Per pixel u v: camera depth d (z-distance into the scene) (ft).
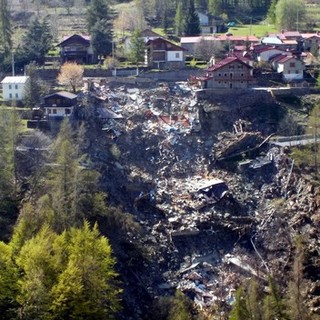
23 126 321.52
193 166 334.65
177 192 315.58
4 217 254.27
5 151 280.92
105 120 344.28
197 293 263.90
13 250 202.90
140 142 341.41
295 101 370.94
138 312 246.88
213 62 407.64
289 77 397.39
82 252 199.72
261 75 396.98
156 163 333.42
